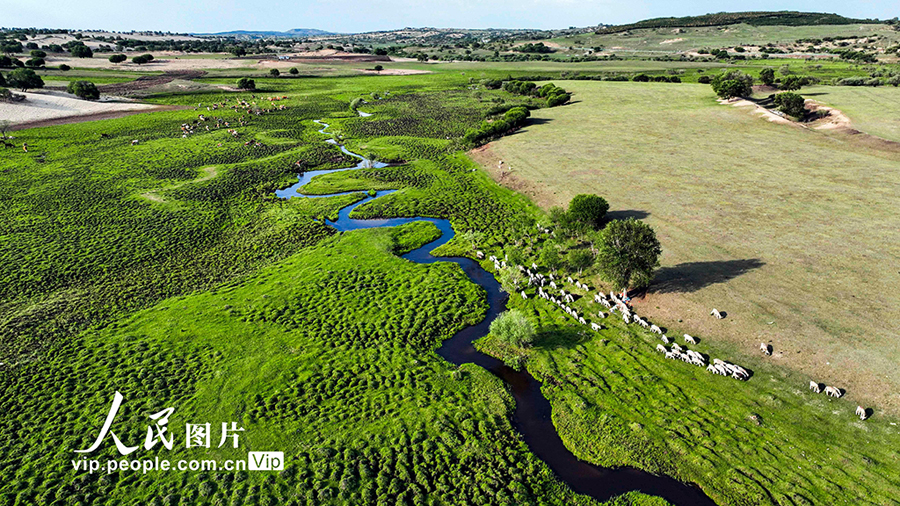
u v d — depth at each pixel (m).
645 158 91.19
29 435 34.94
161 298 53.94
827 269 49.00
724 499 28.80
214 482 30.98
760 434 32.47
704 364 39.03
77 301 53.19
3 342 45.88
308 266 60.03
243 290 54.84
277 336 46.06
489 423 35.66
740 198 68.81
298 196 87.19
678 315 45.22
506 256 59.50
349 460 32.34
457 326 48.09
